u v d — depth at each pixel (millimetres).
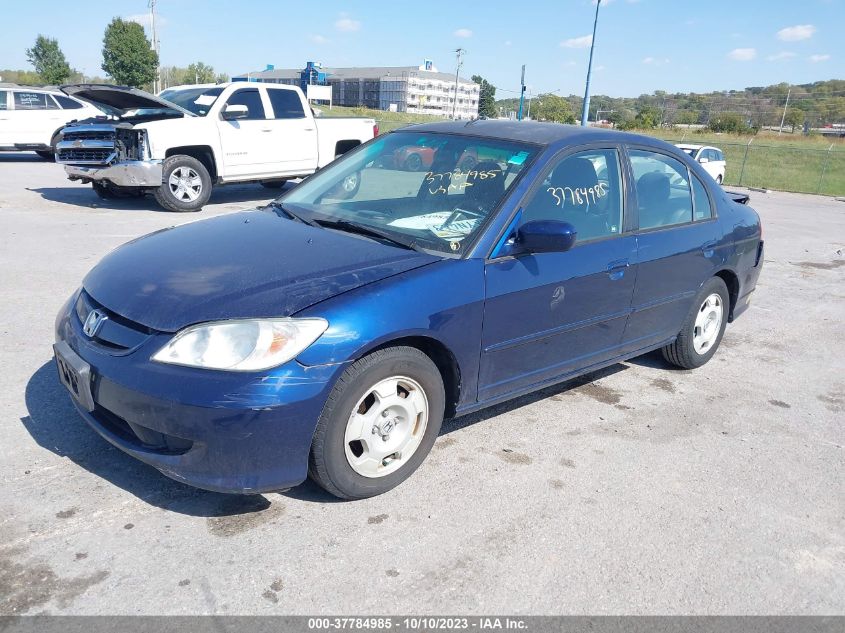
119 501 2959
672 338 4730
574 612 2523
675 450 3850
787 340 6129
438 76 150750
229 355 2629
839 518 3287
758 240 5371
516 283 3406
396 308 2932
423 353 3117
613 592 2645
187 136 10367
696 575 2785
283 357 2664
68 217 9508
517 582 2652
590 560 2820
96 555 2617
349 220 3689
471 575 2670
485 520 3033
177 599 2422
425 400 3184
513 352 3541
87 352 2875
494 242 3361
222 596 2453
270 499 3066
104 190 11562
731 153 34562
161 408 2617
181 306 2791
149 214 10180
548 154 3707
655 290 4328
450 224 3486
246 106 10914
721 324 5156
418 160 4020
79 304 3193
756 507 3324
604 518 3127
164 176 10156
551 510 3152
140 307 2854
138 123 10133
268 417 2631
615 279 3965
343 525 2914
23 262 6805
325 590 2523
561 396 4496
